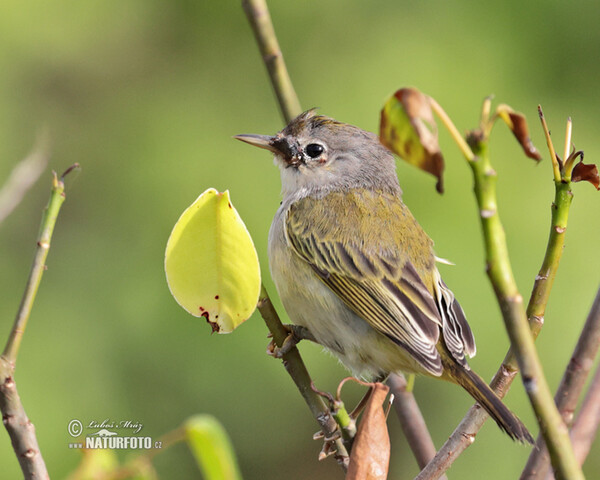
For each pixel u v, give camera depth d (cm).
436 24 1419
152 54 1533
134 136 1466
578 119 1409
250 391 1232
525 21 1423
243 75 1533
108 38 1524
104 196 1405
